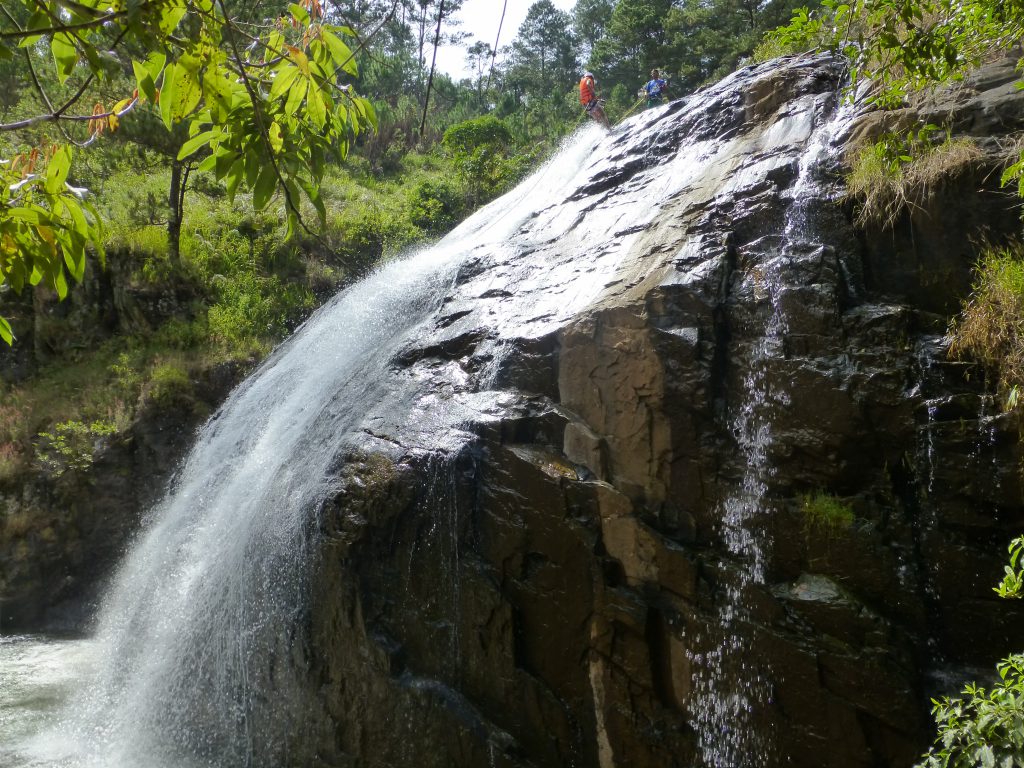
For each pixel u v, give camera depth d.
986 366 5.17
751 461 5.77
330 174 23.92
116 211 17.09
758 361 5.89
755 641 5.34
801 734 5.11
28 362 14.20
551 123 32.97
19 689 8.84
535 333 7.14
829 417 5.46
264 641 7.07
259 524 7.40
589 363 6.61
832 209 6.28
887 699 4.82
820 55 8.84
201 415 13.18
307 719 6.73
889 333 5.51
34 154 2.78
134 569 9.76
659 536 5.83
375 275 11.35
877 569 5.14
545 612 6.09
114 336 14.77
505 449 6.45
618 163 9.89
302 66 2.30
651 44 34.25
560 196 10.30
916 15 4.54
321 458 7.42
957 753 4.37
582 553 5.96
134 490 12.42
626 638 5.75
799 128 7.82
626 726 5.72
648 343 6.24
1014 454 4.88
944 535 5.08
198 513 9.03
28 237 2.55
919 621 5.02
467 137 24.22
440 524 6.49
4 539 11.55
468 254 9.95
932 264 5.80
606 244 8.08
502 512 6.34
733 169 7.71
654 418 6.15
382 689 6.35
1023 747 3.55
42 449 12.39
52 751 7.42
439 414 7.05
